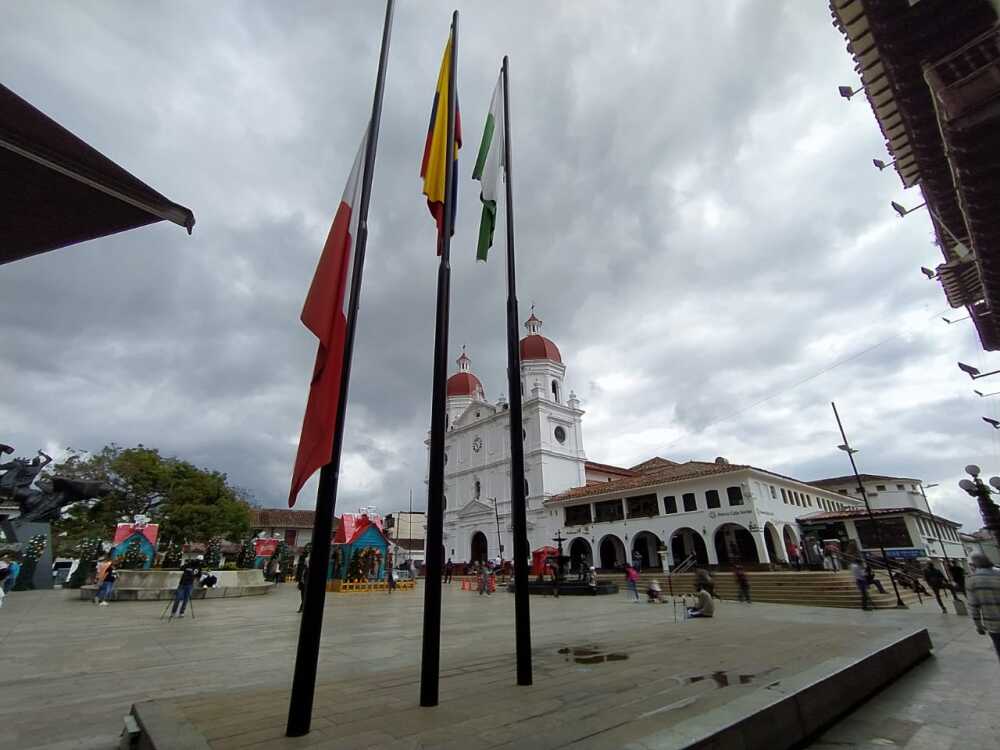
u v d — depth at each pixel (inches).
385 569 1210.6
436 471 211.0
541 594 1042.1
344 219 214.4
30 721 189.6
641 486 1344.7
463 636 405.1
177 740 141.0
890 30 286.5
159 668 284.0
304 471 179.5
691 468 1449.3
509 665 261.9
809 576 841.5
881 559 1031.6
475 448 1996.8
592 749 131.8
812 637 345.4
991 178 267.9
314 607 161.8
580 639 363.9
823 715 190.9
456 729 153.2
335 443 181.2
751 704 162.6
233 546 1680.6
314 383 192.7
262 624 491.2
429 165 259.8
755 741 149.0
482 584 1040.8
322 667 282.5
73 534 1406.3
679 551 1434.5
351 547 1165.7
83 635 411.2
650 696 192.2
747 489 1153.4
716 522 1189.1
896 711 211.8
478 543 1863.9
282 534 2381.9
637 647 318.3
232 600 797.2
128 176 118.6
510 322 270.7
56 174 115.2
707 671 238.1
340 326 197.6
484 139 320.8
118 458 1486.2
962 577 840.9
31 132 106.4
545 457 1700.3
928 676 276.4
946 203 371.9
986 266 335.3
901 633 326.0
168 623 491.5
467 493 1962.4
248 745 139.0
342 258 206.5
